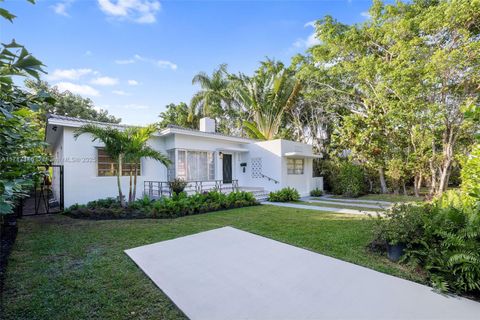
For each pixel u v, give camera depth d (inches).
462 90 415.8
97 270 148.2
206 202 368.2
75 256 170.4
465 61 363.3
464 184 214.4
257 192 523.2
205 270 150.1
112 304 112.4
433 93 420.5
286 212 349.1
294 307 110.7
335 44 542.0
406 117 463.8
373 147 538.9
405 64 427.2
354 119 577.0
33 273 142.7
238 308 110.0
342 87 636.7
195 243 202.8
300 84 674.8
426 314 104.1
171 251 183.0
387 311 106.7
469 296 118.0
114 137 322.3
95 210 317.4
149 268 151.9
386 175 570.9
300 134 800.9
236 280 137.0
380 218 190.1
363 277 139.5
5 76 66.7
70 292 122.0
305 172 612.7
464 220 146.9
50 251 179.5
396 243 158.7
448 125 434.9
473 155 210.4
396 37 445.4
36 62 64.7
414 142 504.4
